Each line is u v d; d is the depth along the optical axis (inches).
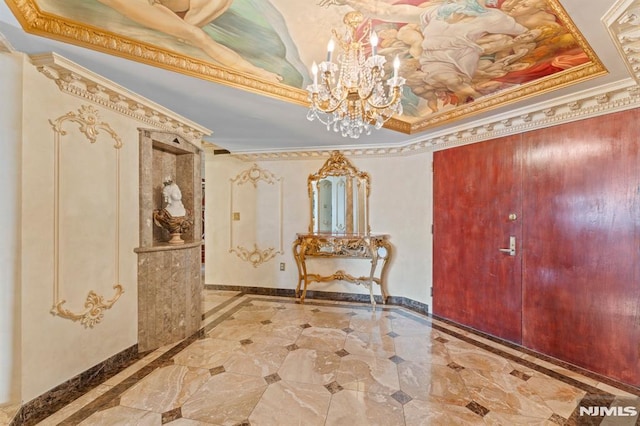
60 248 75.2
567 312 95.0
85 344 81.7
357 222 162.2
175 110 103.0
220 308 147.6
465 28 65.2
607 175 86.1
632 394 78.3
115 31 63.6
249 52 73.5
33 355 69.1
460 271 128.3
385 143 149.3
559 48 71.4
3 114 65.5
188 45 69.7
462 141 127.0
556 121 97.0
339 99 71.0
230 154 173.0
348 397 76.9
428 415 70.4
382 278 157.0
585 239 90.9
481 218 120.2
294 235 171.0
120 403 73.8
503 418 69.6
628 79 76.9
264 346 105.7
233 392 78.7
